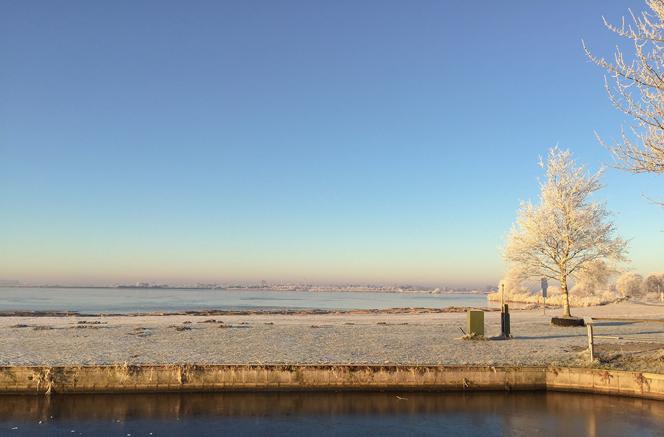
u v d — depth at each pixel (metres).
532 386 14.48
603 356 15.68
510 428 11.66
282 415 12.48
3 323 29.47
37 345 18.34
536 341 20.62
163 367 13.91
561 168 32.31
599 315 36.69
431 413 12.72
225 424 11.84
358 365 14.28
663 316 35.56
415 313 46.00
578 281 36.91
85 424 11.70
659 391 13.45
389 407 13.15
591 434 11.21
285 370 14.09
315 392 14.07
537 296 79.06
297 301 107.31
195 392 13.89
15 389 13.51
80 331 23.58
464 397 13.94
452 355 16.55
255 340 20.44
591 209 31.72
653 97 9.73
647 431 11.35
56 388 13.60
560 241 31.38
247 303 91.31
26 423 11.71
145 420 12.01
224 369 14.01
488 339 21.05
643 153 9.99
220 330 24.44
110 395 13.64
